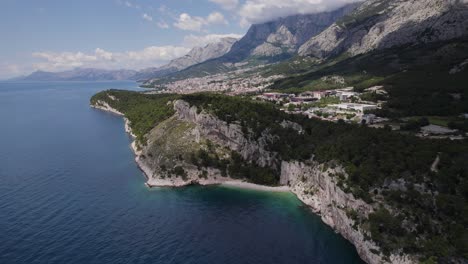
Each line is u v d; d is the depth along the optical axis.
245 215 110.25
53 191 123.75
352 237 92.44
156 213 109.31
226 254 85.69
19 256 80.31
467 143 106.75
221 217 108.06
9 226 95.12
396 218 83.94
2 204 110.38
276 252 87.88
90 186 131.00
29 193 120.81
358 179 97.88
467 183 83.56
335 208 102.00
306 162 131.88
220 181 142.25
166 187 136.12
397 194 88.12
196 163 145.88
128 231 95.62
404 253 78.44
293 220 107.25
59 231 93.56
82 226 97.19
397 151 102.88
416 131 142.75
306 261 84.31
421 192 86.94
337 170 107.38
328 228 102.56
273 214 111.50
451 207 80.00
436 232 79.00
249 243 91.94
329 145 126.50
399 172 93.31
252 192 132.12
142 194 126.31
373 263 82.81
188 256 83.75
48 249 83.94
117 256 82.19
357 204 93.88
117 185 133.75
